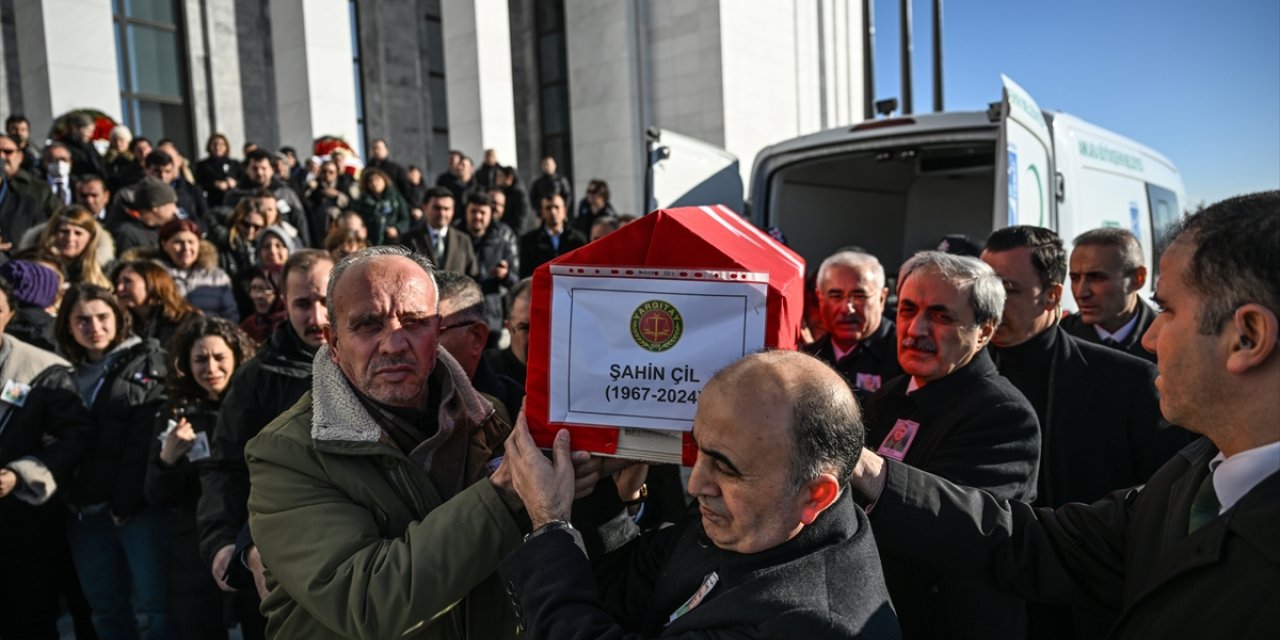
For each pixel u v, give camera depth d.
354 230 4.93
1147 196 5.62
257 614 2.96
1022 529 1.66
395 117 13.51
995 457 1.90
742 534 1.29
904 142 5.14
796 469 1.24
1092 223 4.80
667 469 2.87
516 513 1.56
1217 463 1.24
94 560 3.43
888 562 1.95
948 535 1.60
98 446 3.35
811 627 1.19
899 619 1.93
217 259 5.33
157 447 3.03
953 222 6.77
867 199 6.60
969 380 2.07
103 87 9.23
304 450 1.67
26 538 3.26
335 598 1.50
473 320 2.50
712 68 13.17
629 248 1.51
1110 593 1.54
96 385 3.44
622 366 1.50
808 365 1.29
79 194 5.96
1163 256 1.25
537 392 1.55
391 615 1.45
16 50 9.62
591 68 13.88
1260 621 1.06
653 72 13.75
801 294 1.54
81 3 9.05
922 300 2.06
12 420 3.15
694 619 1.29
